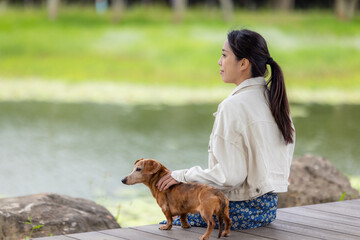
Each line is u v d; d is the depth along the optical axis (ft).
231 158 10.86
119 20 104.01
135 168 11.34
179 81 74.23
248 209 11.55
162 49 87.20
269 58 11.46
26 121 46.06
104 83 71.82
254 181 11.12
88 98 61.11
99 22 102.83
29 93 63.52
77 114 50.19
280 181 11.37
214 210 10.41
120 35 93.81
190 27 100.17
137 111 52.54
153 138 39.29
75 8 114.21
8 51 85.05
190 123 46.14
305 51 87.35
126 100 60.34
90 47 87.86
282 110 11.29
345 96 65.31
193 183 10.93
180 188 11.02
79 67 79.20
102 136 39.96
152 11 115.03
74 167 30.32
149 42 90.33
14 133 40.70
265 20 107.86
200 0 130.21
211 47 88.43
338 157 33.09
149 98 62.13
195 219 11.87
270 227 12.01
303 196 18.52
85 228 15.06
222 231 11.29
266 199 11.57
